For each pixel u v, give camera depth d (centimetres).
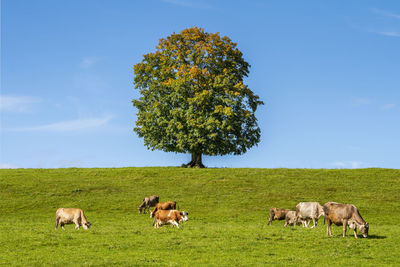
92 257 2078
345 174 5431
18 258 2052
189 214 3931
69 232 2695
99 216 3841
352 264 1986
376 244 2362
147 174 5456
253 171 5588
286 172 5547
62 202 4341
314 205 3044
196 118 5609
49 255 2112
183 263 1980
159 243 2367
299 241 2444
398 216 3916
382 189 4784
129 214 3941
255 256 2130
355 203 4312
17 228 2892
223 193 4656
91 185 4944
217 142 5638
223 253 2170
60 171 5750
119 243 2359
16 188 4800
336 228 2973
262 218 3797
